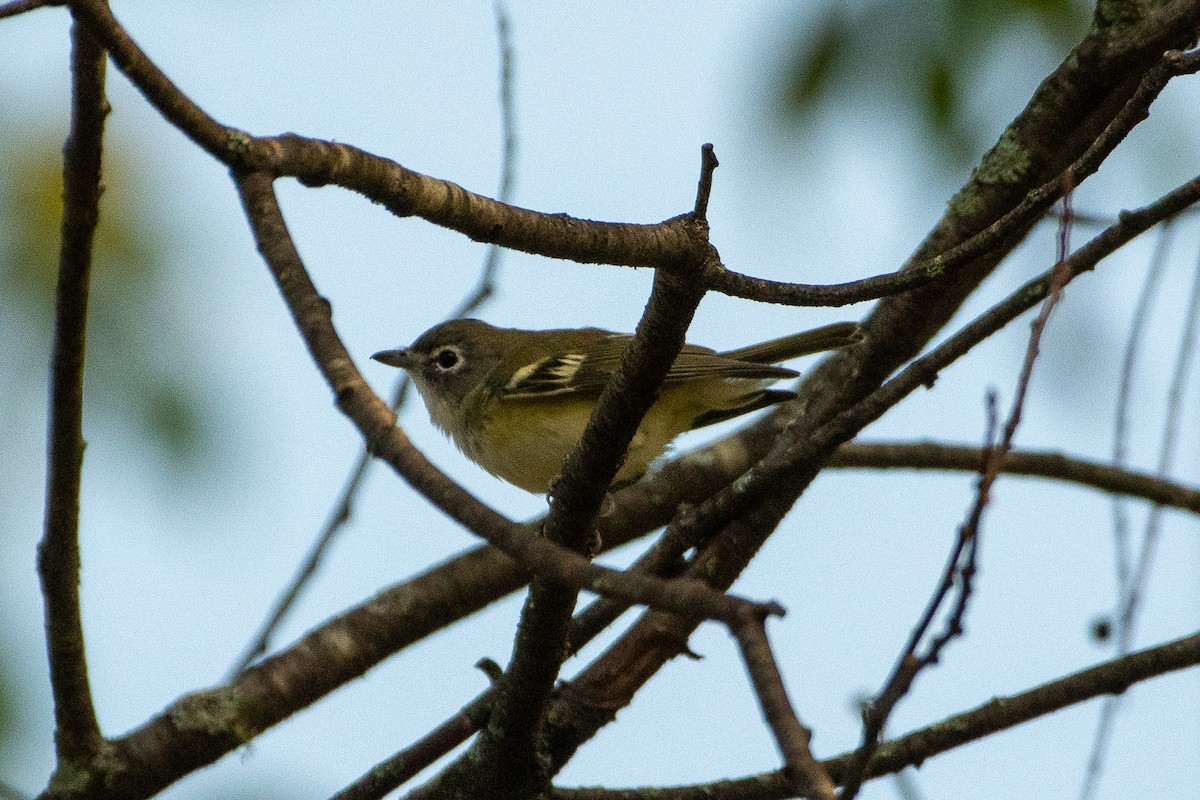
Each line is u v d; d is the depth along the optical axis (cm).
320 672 1071
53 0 602
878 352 1127
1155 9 980
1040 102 1030
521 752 950
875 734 652
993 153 1058
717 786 972
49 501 832
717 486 1363
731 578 1071
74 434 807
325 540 1081
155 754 977
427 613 1136
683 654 1027
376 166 687
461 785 991
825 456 1004
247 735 1018
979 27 1045
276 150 664
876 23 1048
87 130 694
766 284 804
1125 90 1057
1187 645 947
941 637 664
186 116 634
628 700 1010
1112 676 949
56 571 859
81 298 757
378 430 606
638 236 761
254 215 662
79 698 928
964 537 663
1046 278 891
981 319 918
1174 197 832
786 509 1077
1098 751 981
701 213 791
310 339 641
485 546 1188
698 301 798
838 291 816
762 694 487
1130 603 1095
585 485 855
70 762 954
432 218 710
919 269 809
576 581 541
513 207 737
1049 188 783
